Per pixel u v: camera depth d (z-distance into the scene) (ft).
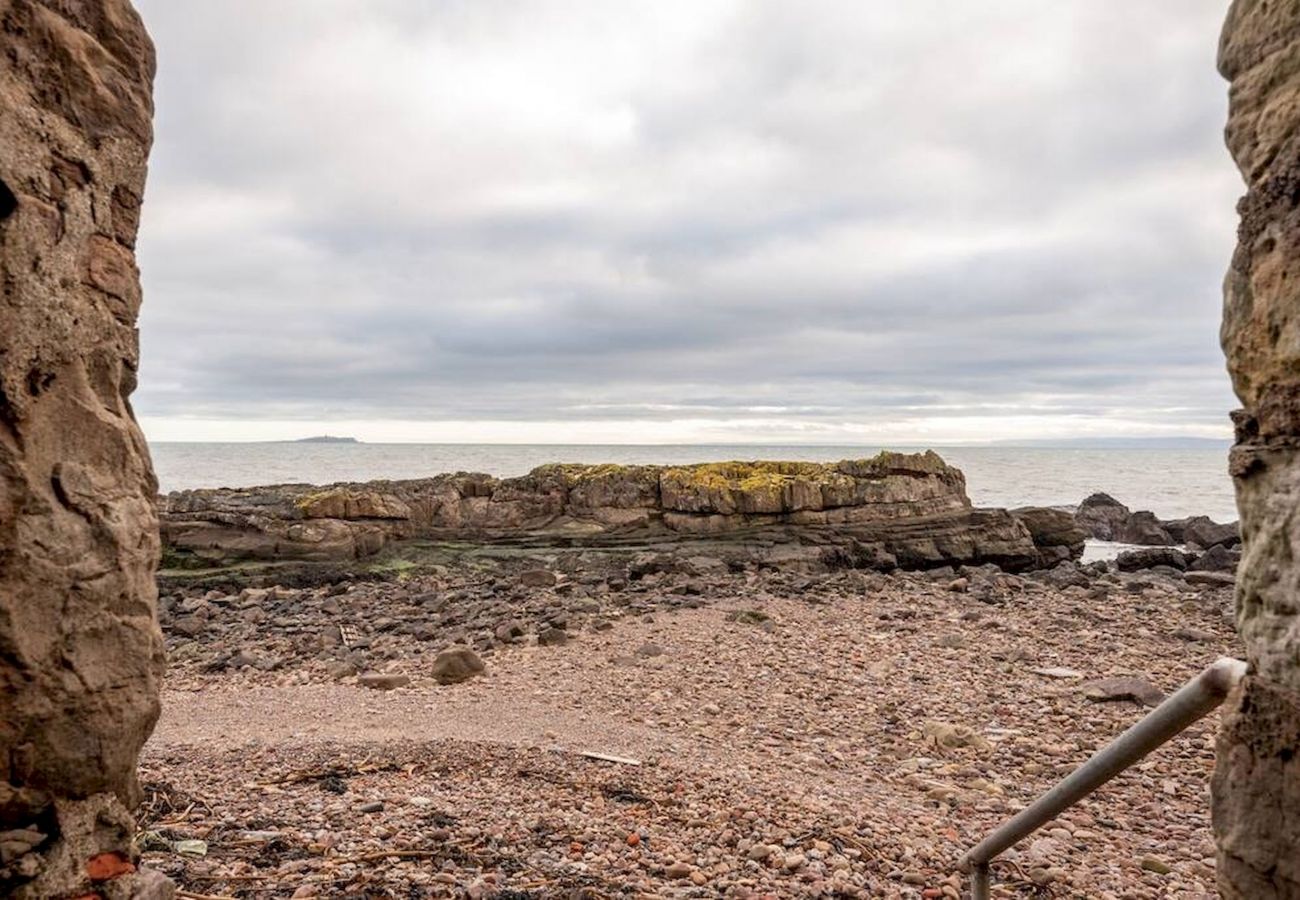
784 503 75.25
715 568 67.21
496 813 18.54
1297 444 6.08
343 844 15.85
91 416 9.59
